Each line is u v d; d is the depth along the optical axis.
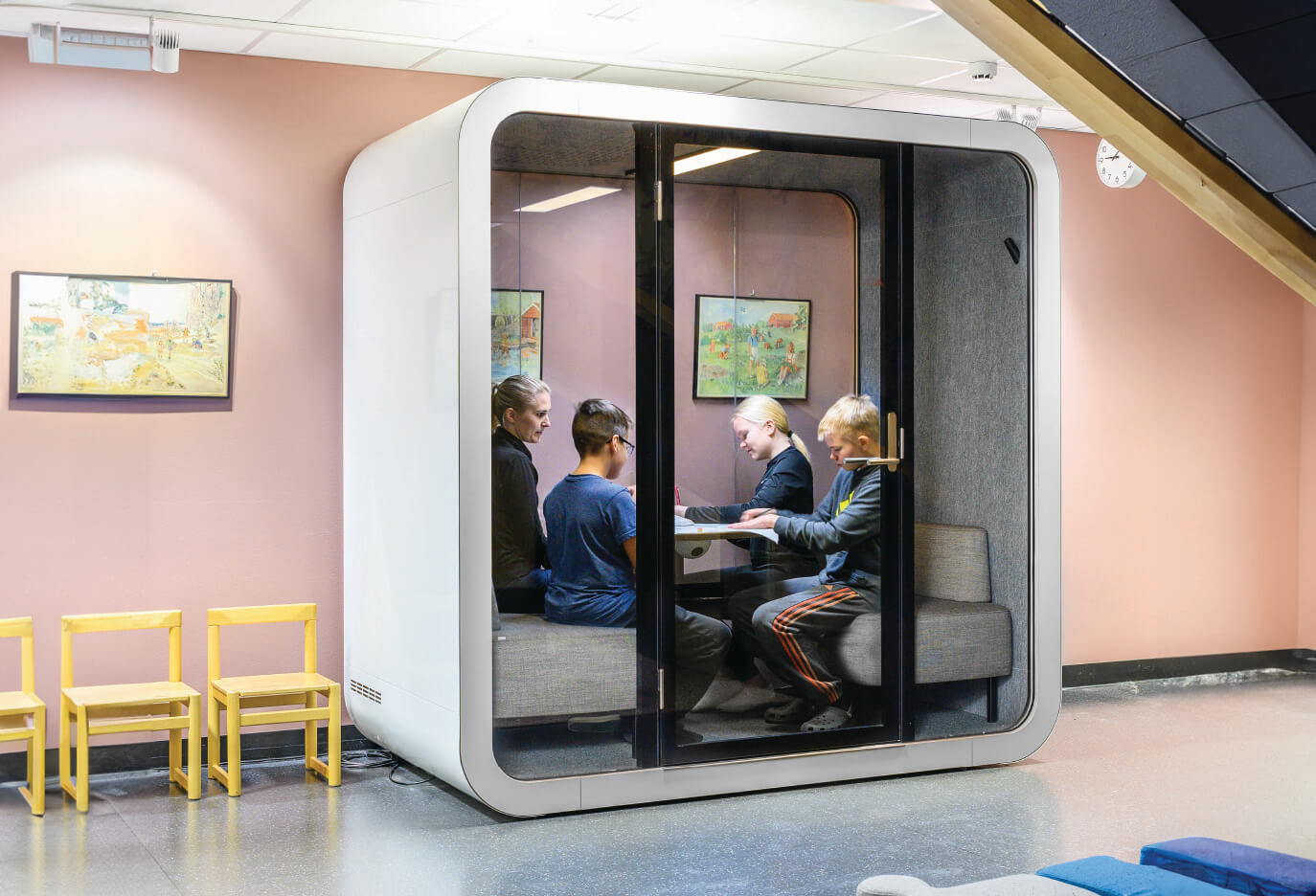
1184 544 7.46
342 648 5.69
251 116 5.51
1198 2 2.01
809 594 5.07
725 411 4.93
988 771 5.35
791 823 4.59
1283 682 7.40
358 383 5.40
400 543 4.96
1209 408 7.52
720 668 4.91
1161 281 7.36
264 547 5.54
